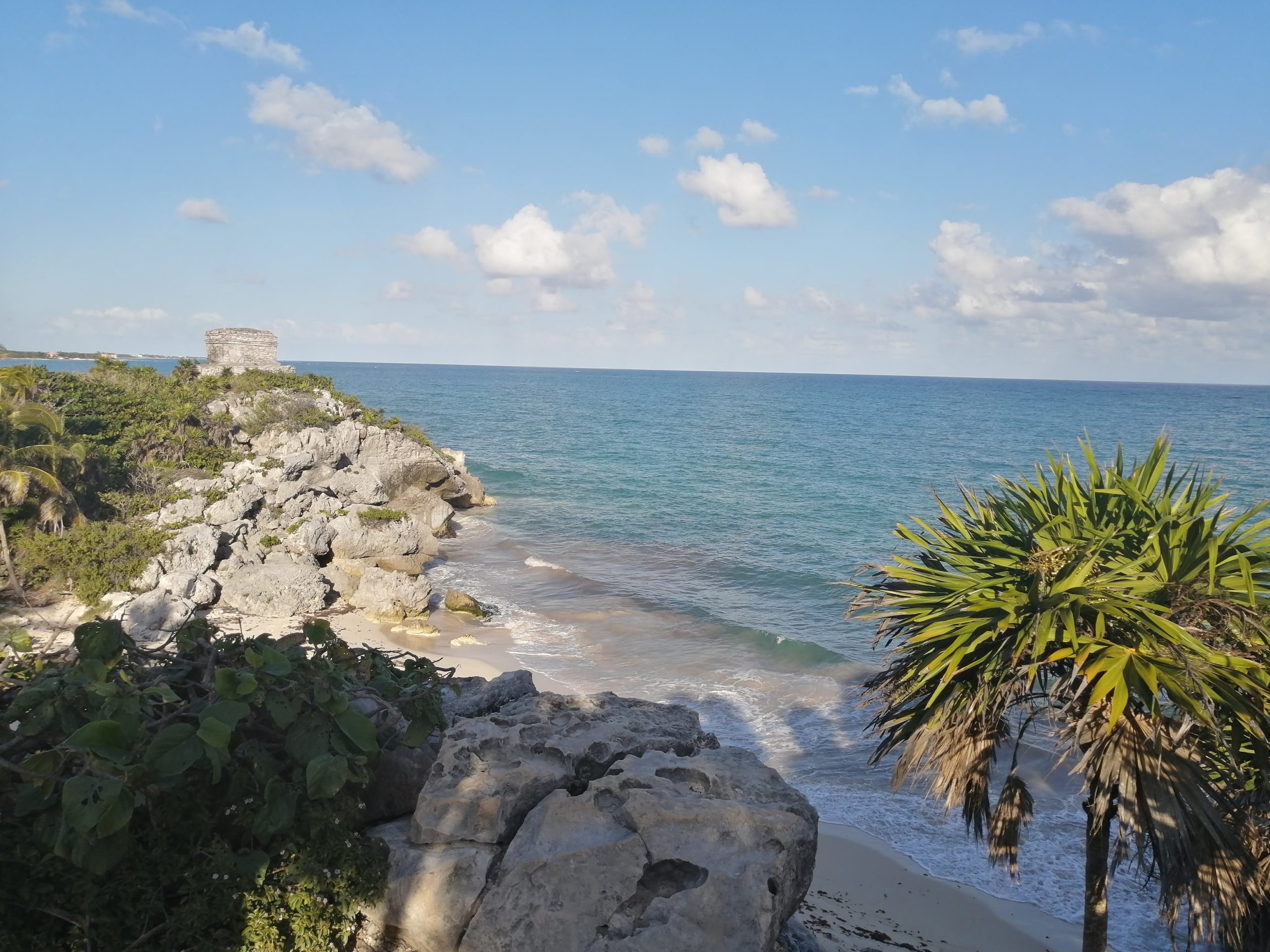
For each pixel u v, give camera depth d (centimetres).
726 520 5681
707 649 3125
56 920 670
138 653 871
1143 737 998
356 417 6431
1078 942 1595
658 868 757
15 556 3058
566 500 6456
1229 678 965
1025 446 10681
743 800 828
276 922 716
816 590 4003
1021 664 1053
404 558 4091
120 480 4081
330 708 791
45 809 688
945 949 1534
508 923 719
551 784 847
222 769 775
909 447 10488
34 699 746
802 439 11375
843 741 2384
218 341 7412
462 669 2888
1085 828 1964
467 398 19888
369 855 778
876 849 1891
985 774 1104
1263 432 12625
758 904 720
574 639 3259
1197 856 966
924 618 1127
